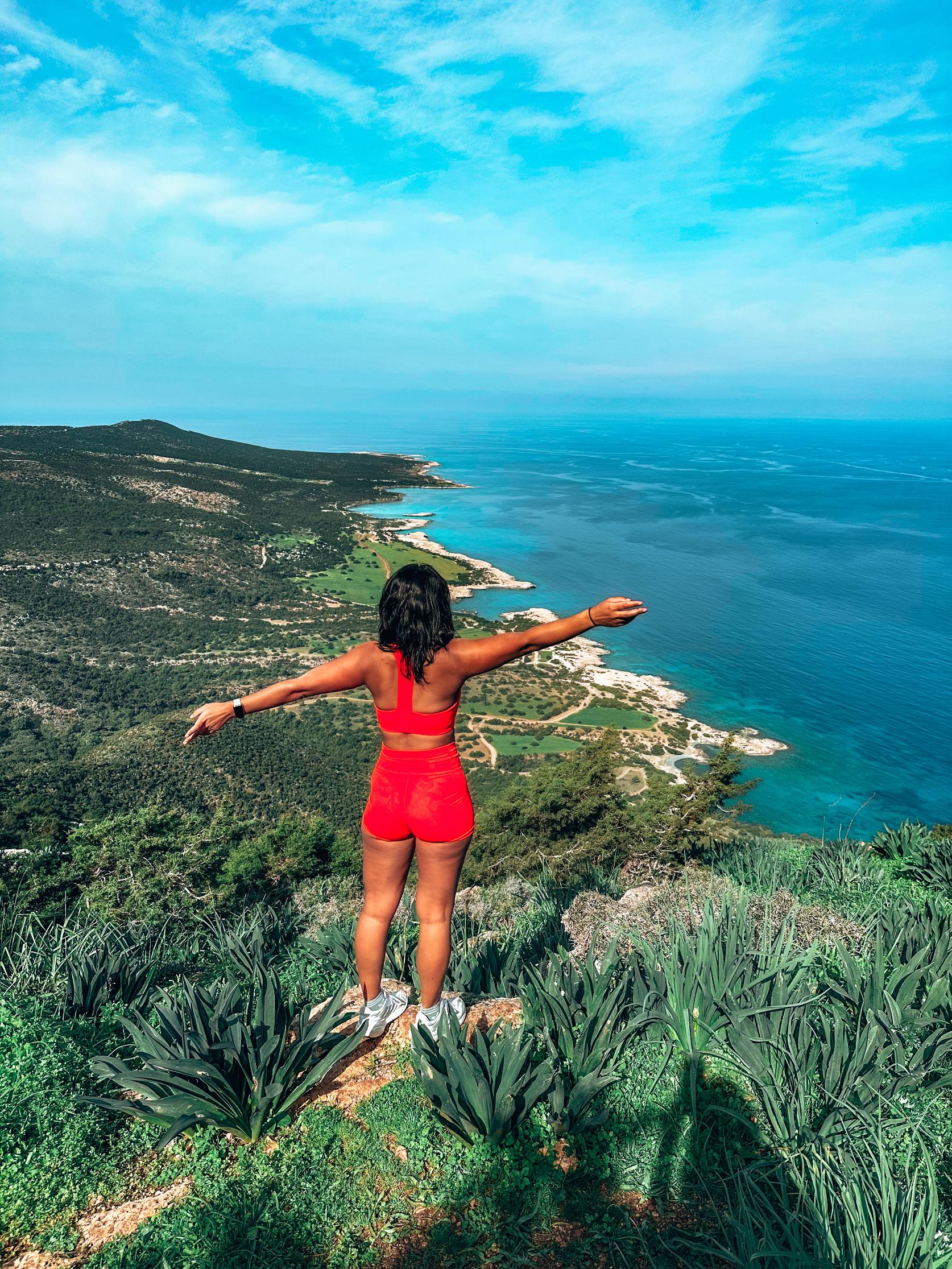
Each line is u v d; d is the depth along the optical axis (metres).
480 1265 2.28
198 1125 2.85
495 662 2.45
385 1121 2.82
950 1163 2.58
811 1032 2.97
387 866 2.81
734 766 22.02
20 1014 3.83
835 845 8.63
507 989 4.21
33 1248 2.39
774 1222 2.36
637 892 6.86
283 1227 2.40
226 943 6.58
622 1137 2.75
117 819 15.91
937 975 3.65
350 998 3.68
